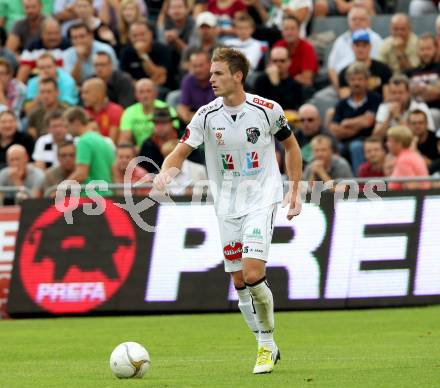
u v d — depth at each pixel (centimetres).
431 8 7144
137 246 5147
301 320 4666
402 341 3834
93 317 5112
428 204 5056
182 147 3077
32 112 6344
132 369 2900
